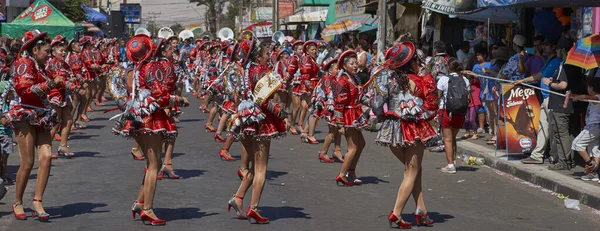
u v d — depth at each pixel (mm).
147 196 7766
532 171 11070
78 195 9398
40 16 28266
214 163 12195
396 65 7570
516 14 16750
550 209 9070
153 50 7617
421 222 8031
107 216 8219
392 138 7594
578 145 10352
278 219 8211
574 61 10539
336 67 10812
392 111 7594
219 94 8320
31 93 7684
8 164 11945
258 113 7645
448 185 10602
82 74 16703
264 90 7625
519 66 13609
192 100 26609
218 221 8055
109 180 10484
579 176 10617
